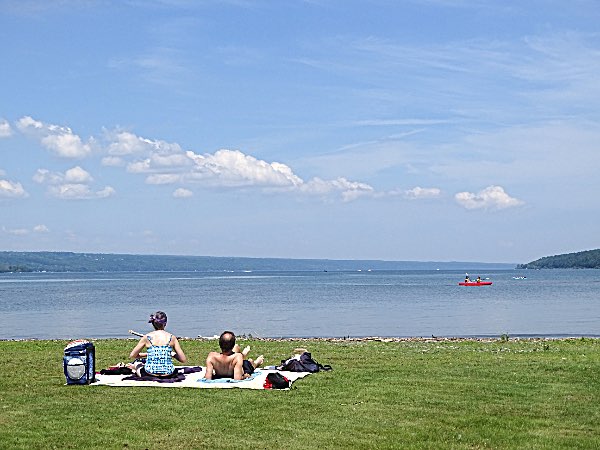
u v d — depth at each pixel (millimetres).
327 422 11531
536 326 47812
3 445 10070
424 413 12164
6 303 82062
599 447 10242
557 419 11812
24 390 13945
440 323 50750
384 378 15523
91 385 14391
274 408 12438
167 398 13156
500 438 10680
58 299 90625
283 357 20812
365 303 78500
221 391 13805
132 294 104562
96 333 44688
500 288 122875
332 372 16391
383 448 10148
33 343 25844
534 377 15719
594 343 27438
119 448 10023
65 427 11094
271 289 122875
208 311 65625
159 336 15070
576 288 121500
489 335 40781
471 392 13938
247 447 10141
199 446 10172
